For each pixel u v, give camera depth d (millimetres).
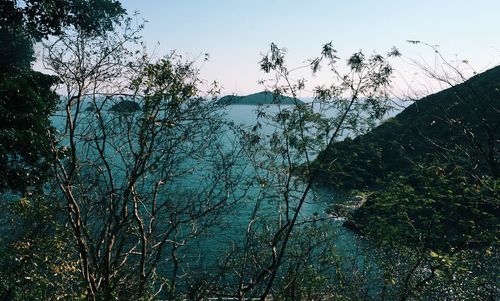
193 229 11438
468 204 8672
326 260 10180
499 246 8789
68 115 9617
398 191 9008
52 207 10547
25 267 9117
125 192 9602
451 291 8617
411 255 9195
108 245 9680
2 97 10906
